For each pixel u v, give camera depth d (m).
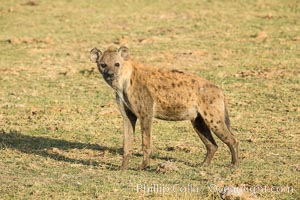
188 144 25.86
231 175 20.44
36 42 46.69
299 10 53.31
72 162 22.91
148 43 45.84
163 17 52.91
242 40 46.03
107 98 34.06
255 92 34.81
